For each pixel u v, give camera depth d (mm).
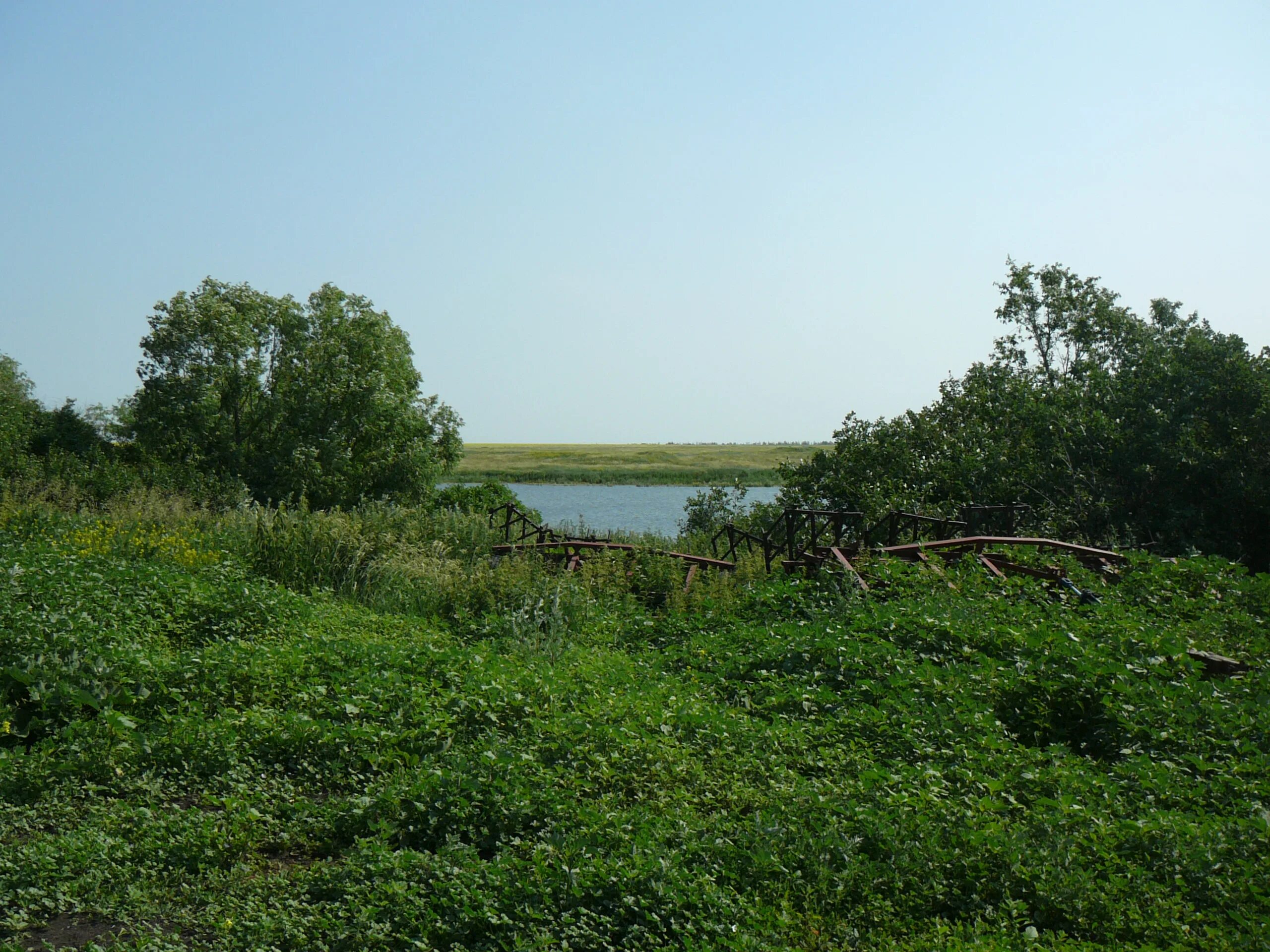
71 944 4895
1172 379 18953
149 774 6832
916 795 6180
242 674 8664
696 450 121938
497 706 7992
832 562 13289
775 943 4750
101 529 17172
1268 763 6629
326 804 6492
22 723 7652
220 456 30016
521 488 69938
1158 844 5477
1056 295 22266
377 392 31109
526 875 5238
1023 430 20406
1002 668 8562
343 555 15797
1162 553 18141
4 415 30719
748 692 8969
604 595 14398
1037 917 4973
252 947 4801
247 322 31078
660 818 5953
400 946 4812
